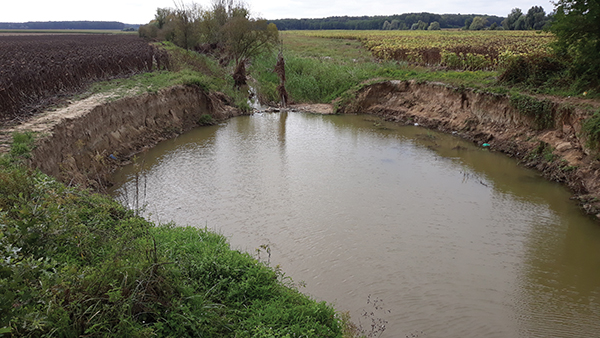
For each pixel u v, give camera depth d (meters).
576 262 11.31
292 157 20.42
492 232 12.94
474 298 9.73
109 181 16.53
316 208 14.45
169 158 20.00
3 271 5.07
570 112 18.53
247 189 16.11
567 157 17.58
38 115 16.56
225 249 8.95
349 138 24.38
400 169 18.80
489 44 49.03
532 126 20.73
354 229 12.95
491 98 23.36
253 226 13.05
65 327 5.03
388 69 35.25
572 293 9.98
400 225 13.28
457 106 26.08
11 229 6.26
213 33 49.12
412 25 149.75
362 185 16.73
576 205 14.95
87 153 16.92
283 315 6.94
